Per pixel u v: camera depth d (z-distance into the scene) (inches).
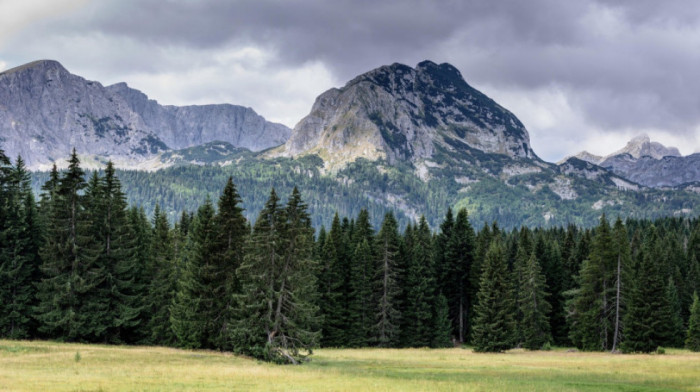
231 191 2544.3
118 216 2807.6
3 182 2659.9
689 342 3129.9
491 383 1608.0
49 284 2598.4
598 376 1802.4
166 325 2795.3
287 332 2230.6
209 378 1569.9
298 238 2253.9
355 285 3272.6
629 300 2967.5
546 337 3292.3
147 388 1342.3
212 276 2470.5
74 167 2664.9
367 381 1589.6
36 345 2282.2
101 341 2711.6
